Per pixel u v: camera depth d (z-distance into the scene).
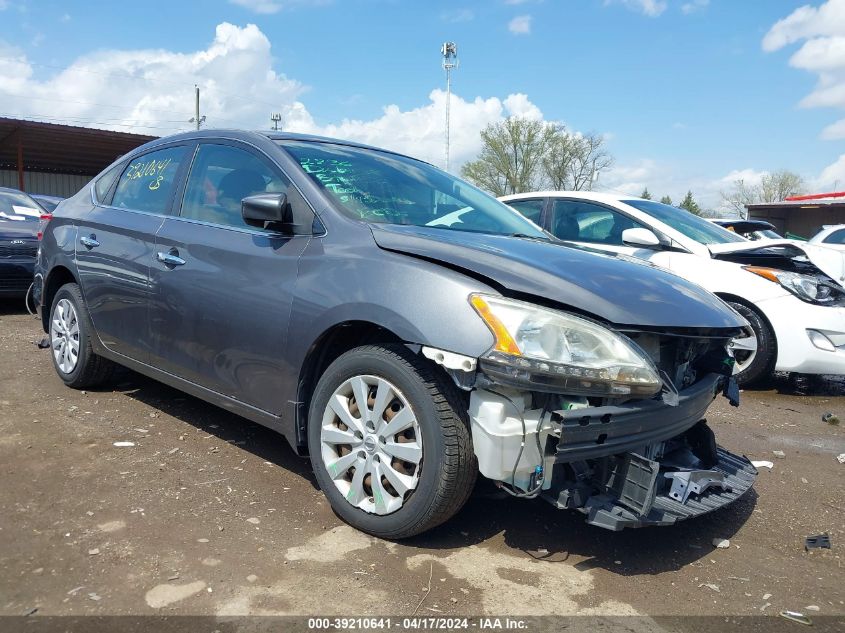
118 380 4.87
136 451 3.60
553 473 2.56
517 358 2.40
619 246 6.37
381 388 2.74
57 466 3.34
